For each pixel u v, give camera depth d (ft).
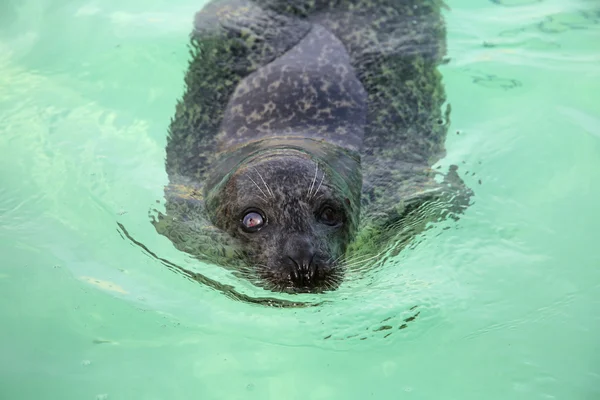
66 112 28.25
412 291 21.12
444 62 30.17
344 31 29.53
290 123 25.73
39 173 25.52
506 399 17.56
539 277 21.26
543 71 29.94
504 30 32.32
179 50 30.68
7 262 21.84
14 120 27.84
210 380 18.31
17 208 24.07
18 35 32.37
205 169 24.84
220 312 20.71
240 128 25.90
